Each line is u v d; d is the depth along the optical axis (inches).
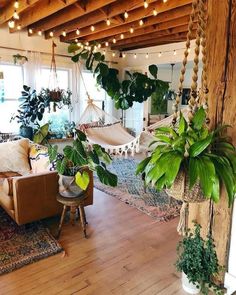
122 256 87.6
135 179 169.5
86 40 222.2
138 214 119.5
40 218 102.9
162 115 323.9
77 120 243.3
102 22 181.5
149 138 165.2
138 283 75.1
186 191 51.3
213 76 64.2
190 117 56.5
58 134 220.2
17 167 128.3
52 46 211.9
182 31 186.1
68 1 134.5
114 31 194.5
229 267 68.8
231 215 65.9
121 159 223.9
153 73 146.8
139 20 167.9
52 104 218.4
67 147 91.2
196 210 72.3
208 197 49.0
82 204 99.5
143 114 259.1
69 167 97.0
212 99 65.0
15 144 134.0
